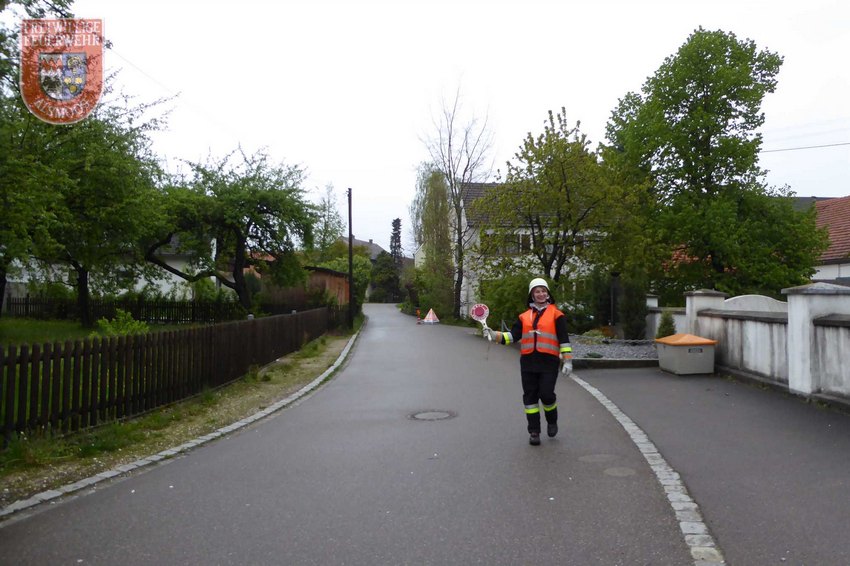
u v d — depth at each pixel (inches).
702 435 273.4
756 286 874.1
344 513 187.6
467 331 1120.8
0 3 310.7
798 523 169.9
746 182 914.7
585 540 163.0
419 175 1943.9
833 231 1190.3
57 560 158.1
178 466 245.6
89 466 244.8
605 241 825.5
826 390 324.8
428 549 160.1
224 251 1079.6
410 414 343.6
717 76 893.8
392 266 3390.7
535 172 824.3
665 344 470.6
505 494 201.2
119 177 629.6
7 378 255.3
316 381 479.8
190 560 156.7
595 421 311.7
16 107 402.6
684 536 163.6
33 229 486.9
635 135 949.8
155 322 1087.0
